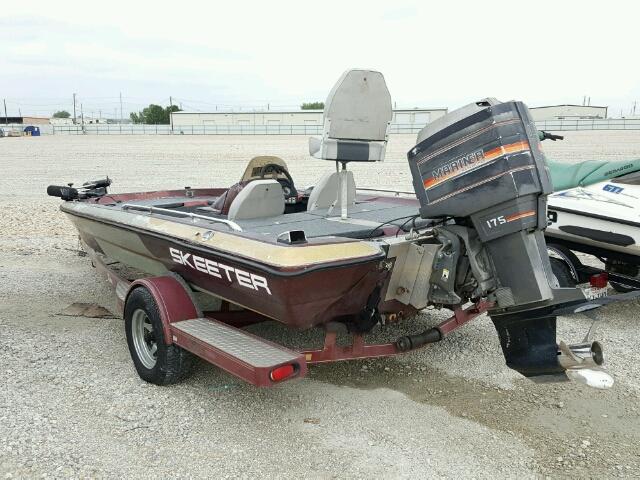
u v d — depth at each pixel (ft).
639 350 16.31
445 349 16.35
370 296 12.33
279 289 10.88
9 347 16.01
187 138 169.17
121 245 17.11
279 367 10.69
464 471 10.59
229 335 12.43
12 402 12.88
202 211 17.85
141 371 14.15
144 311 13.96
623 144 100.73
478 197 11.33
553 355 11.21
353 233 13.17
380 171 61.93
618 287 20.62
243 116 245.24
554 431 12.03
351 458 10.97
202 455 11.03
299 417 12.50
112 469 10.53
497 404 13.19
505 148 10.93
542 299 11.05
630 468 10.70
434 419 12.48
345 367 15.11
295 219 15.19
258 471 10.55
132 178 56.08
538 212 11.07
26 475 10.29
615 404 13.20
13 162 77.87
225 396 13.41
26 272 23.80
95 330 17.52
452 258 11.96
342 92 13.79
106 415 12.43
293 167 66.90
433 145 11.95
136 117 384.47
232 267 11.87
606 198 18.72
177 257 13.83
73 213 19.35
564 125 193.36
